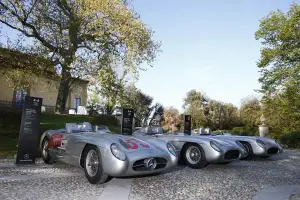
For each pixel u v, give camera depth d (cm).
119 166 429
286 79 1686
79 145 504
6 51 1245
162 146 521
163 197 399
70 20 1192
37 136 666
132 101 2581
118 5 1217
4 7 1143
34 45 1294
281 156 1016
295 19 1661
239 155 682
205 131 866
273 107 1802
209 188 462
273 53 1748
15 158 665
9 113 1564
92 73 1288
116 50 1330
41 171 561
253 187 480
